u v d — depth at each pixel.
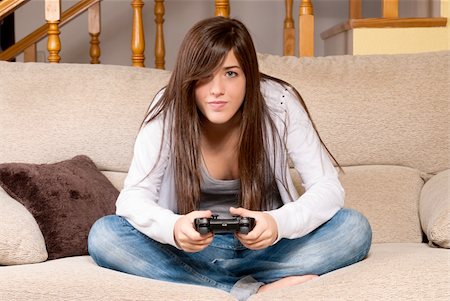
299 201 1.59
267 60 2.26
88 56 4.08
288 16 3.42
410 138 2.19
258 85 1.66
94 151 2.17
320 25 4.02
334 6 4.02
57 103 2.18
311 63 2.27
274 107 1.74
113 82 2.23
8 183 1.91
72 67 2.27
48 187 1.91
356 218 1.63
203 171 1.70
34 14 4.05
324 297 1.37
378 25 2.97
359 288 1.40
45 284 1.43
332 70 2.25
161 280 1.60
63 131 2.15
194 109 1.65
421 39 2.98
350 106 2.19
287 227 1.52
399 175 2.14
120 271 1.63
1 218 1.74
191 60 1.58
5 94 2.17
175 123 1.67
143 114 2.20
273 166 1.74
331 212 1.61
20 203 1.89
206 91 1.58
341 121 2.18
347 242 1.60
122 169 2.19
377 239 2.04
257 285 1.59
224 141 1.71
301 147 1.72
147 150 1.70
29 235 1.75
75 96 2.19
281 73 2.22
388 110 2.19
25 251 1.71
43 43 4.00
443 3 3.00
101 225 1.64
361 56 2.32
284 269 1.60
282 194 1.76
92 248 1.64
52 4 2.75
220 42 1.57
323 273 1.61
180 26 4.04
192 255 1.62
